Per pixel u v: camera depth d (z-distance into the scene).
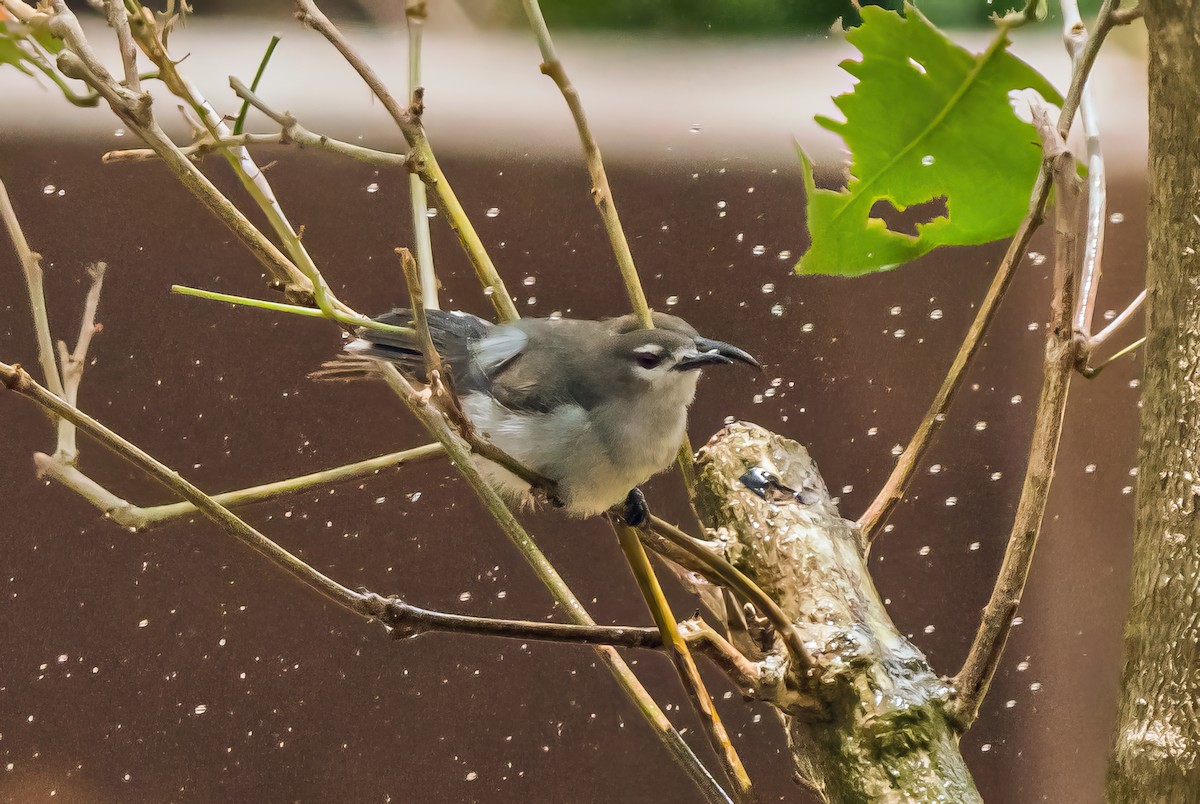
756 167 8.98
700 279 9.02
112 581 8.80
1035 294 9.62
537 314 8.88
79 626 8.77
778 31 8.95
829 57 8.86
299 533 8.95
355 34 8.09
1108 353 10.00
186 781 8.74
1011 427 9.73
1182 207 3.99
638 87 9.02
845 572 5.49
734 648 5.14
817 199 5.26
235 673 8.90
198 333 8.81
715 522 6.02
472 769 8.95
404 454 5.40
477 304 8.95
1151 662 3.92
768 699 4.91
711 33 8.99
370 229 8.79
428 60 8.71
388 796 8.88
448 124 8.82
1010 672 9.80
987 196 5.24
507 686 9.08
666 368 5.25
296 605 8.95
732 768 4.55
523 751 8.99
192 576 8.88
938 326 9.34
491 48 8.77
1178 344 3.99
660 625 4.55
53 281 8.52
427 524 9.09
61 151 8.44
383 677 9.00
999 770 9.65
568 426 5.21
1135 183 9.77
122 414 8.70
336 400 8.96
